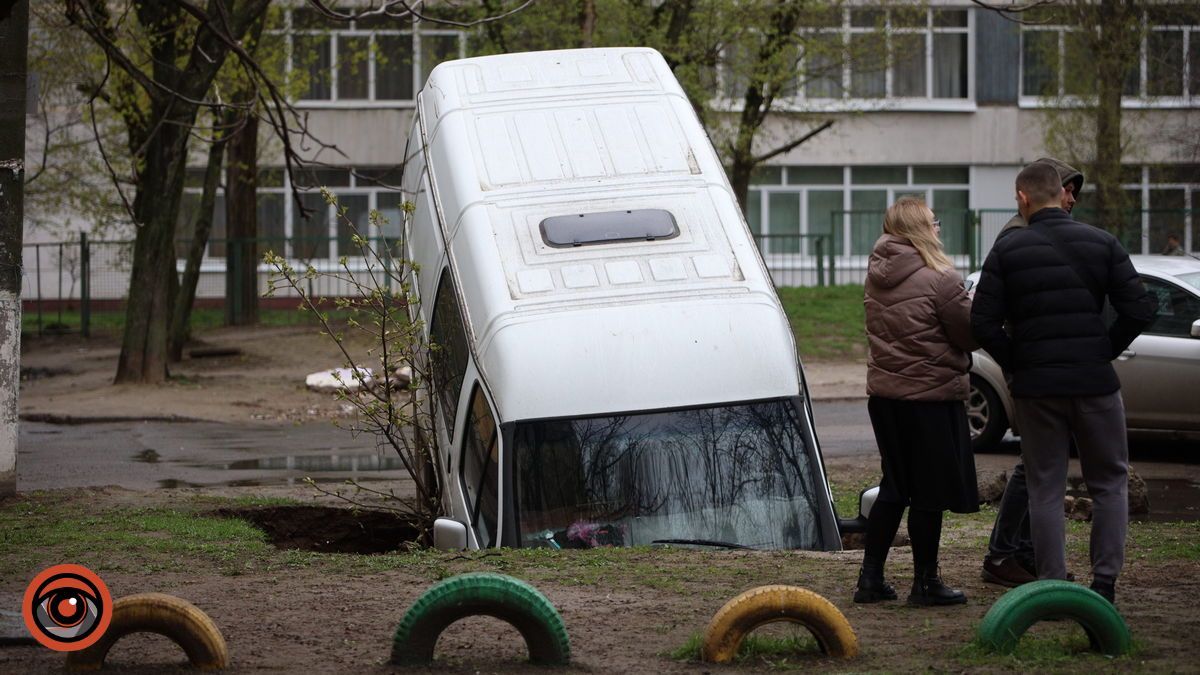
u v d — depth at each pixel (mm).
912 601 7078
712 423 9359
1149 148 40312
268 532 12289
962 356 6969
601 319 9727
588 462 9195
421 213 13133
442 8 32500
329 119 44594
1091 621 5852
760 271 10289
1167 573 7879
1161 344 14797
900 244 7027
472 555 8594
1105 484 6672
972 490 7027
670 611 6969
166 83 24609
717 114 32156
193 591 7793
